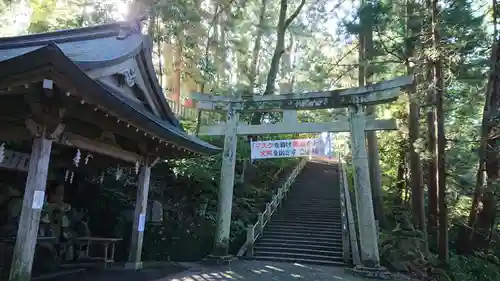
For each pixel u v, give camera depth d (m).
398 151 22.09
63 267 9.05
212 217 14.88
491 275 12.95
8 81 5.41
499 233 16.48
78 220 11.29
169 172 15.57
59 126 6.50
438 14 11.95
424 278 11.41
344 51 22.44
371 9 13.98
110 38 10.37
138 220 9.88
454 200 18.02
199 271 10.31
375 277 10.38
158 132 8.12
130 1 14.80
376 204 17.06
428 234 15.38
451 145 12.46
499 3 14.16
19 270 5.88
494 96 13.95
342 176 22.42
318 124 12.11
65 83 5.50
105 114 6.80
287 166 25.39
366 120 11.57
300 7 19.98
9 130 7.34
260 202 18.08
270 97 12.62
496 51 13.94
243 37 21.75
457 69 12.56
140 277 8.66
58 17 18.20
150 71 9.77
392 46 16.25
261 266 11.55
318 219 16.23
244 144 18.50
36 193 6.18
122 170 12.91
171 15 14.88
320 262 12.50
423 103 13.40
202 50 19.84
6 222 9.26
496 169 14.28
